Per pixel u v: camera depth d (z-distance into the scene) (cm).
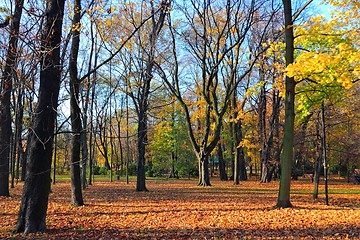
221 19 2523
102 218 1018
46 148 812
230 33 2581
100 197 1633
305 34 1178
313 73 1136
